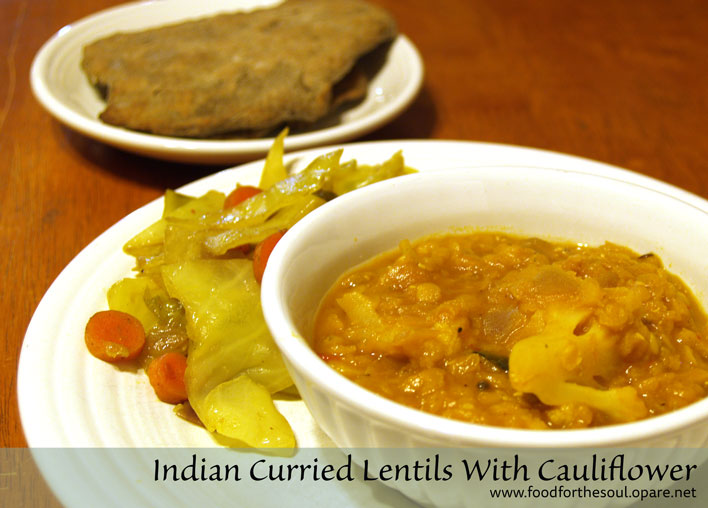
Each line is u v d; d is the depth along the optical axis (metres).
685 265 0.38
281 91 0.58
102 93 0.65
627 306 0.34
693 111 0.67
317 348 0.36
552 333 0.34
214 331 0.38
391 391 0.34
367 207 0.39
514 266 0.38
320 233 0.38
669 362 0.35
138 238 0.42
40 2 0.87
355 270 0.39
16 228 0.52
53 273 0.49
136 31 0.67
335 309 0.38
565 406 0.32
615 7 0.88
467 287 0.38
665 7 0.88
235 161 0.54
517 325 0.35
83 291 0.41
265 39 0.63
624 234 0.40
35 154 0.59
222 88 0.57
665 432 0.30
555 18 0.85
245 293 0.39
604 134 0.63
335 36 0.63
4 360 0.43
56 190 0.55
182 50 0.61
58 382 0.37
